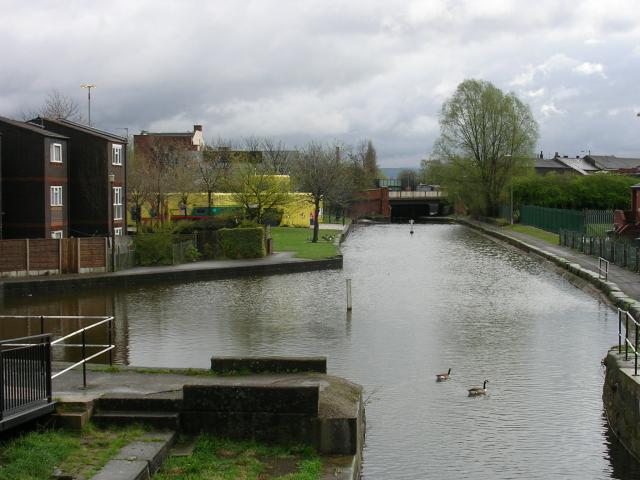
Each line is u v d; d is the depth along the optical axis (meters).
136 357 24.33
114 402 15.00
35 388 14.16
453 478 15.13
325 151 101.94
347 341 27.09
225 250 51.91
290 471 13.28
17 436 13.76
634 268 42.28
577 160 166.88
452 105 96.56
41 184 47.72
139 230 50.16
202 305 35.31
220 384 14.78
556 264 50.59
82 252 42.38
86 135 52.38
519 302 36.16
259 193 65.25
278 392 14.51
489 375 22.38
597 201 89.25
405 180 195.75
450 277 46.41
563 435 17.39
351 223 105.31
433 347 26.12
